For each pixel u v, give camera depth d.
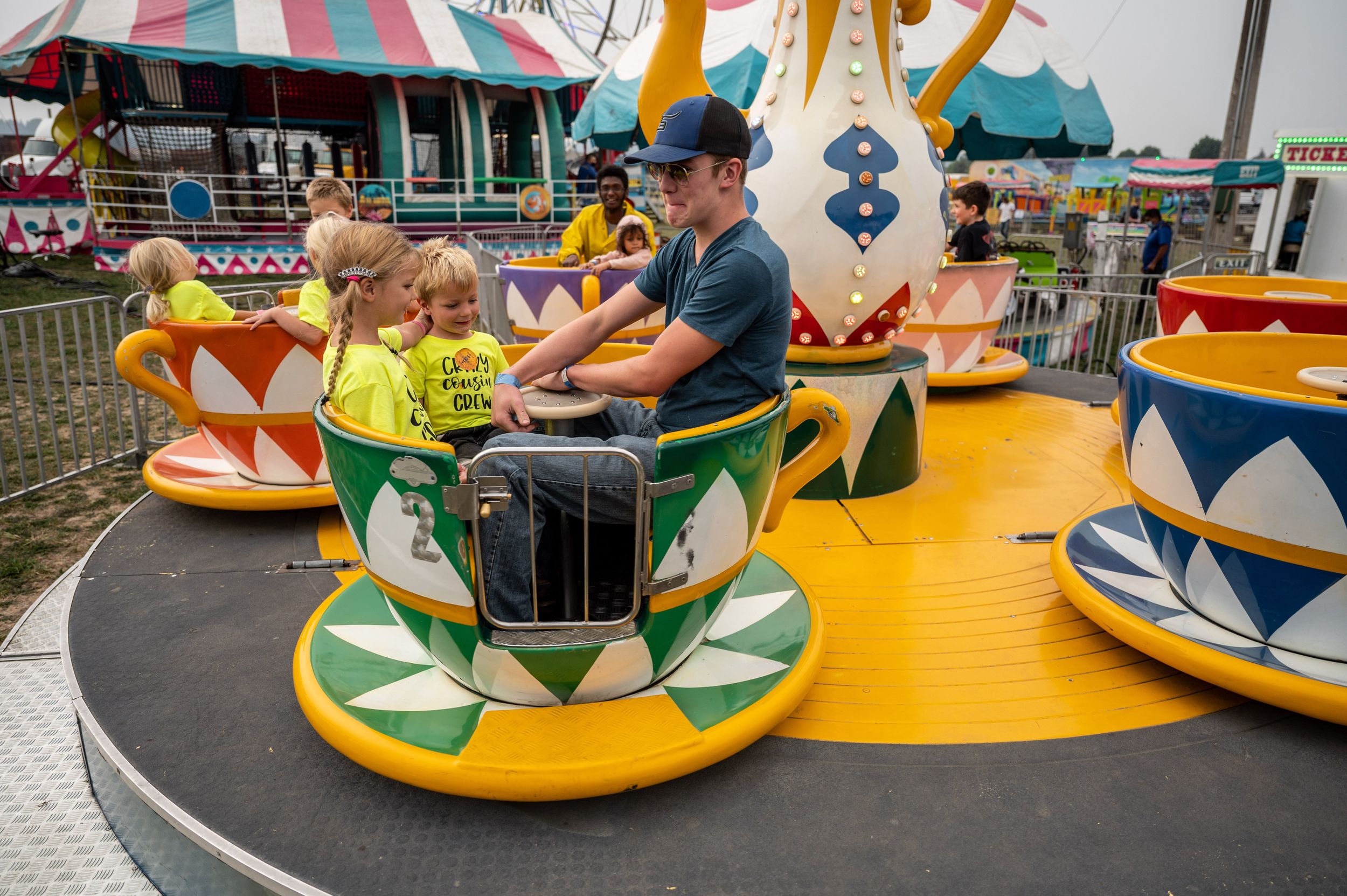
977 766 2.02
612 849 1.77
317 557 3.18
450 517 1.77
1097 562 2.73
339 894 1.65
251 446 3.46
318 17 17.69
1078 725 2.16
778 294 2.02
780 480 2.34
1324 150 14.91
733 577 2.08
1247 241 20.97
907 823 1.84
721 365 2.07
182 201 15.91
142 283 3.42
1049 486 3.89
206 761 2.04
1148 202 22.81
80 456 5.86
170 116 18.67
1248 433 2.05
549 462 2.02
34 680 2.82
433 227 18.38
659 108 3.38
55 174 19.08
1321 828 1.83
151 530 3.46
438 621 1.92
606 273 5.24
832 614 2.71
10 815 2.24
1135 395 2.39
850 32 3.27
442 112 19.75
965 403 5.41
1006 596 2.84
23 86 20.95
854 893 1.66
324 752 2.08
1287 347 2.86
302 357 3.32
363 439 1.79
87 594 2.90
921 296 3.72
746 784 1.96
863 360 3.75
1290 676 2.09
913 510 3.60
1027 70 10.00
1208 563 2.26
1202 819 1.86
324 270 2.13
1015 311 7.93
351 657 2.24
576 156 33.06
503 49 19.42
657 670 2.06
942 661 2.45
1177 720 2.18
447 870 1.71
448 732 1.92
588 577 2.31
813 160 3.30
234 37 16.53
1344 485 1.96
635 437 2.12
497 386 2.27
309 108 20.30
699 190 2.00
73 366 8.44
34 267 14.44
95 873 2.06
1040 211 25.33
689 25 3.23
